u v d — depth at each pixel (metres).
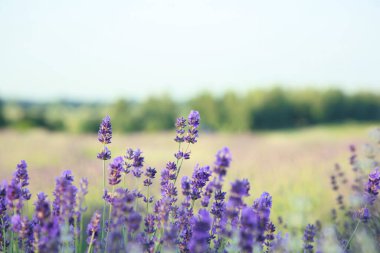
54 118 60.81
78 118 59.91
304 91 61.88
